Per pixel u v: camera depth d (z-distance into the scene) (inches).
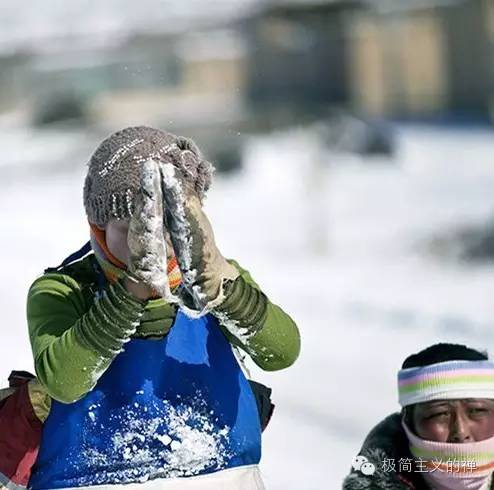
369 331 1242.6
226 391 243.9
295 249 2135.8
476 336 1178.0
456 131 3959.2
